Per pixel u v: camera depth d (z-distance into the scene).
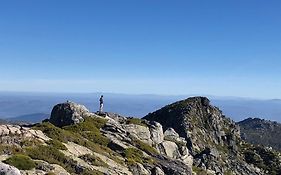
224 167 123.31
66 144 52.59
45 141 48.19
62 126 76.12
